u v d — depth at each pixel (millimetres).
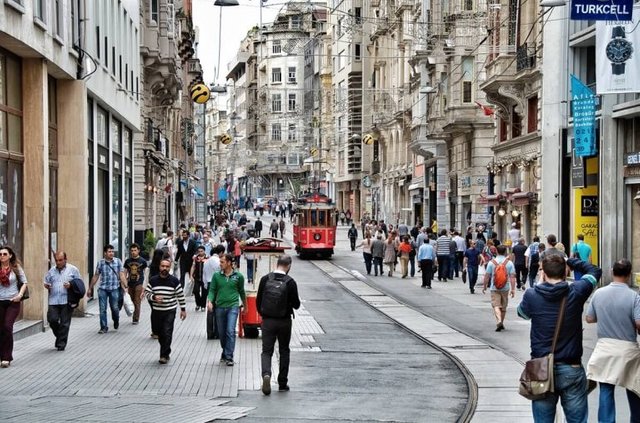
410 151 102438
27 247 29359
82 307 34125
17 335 26969
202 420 15828
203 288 36312
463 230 76938
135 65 54094
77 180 34500
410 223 101438
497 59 58500
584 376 12406
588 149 43656
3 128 27328
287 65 186125
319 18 176125
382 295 44875
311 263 71625
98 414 16172
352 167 135500
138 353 24750
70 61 32875
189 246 43375
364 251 59375
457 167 78938
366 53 129250
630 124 43375
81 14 34469
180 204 94812
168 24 66250
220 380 20609
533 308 12523
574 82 44125
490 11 62781
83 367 22281
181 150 104250
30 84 29297
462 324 32969
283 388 19469
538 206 53906
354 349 26266
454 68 72625
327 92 151750
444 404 18156
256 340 27797
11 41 26250
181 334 29031
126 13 49812
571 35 49719
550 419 12586
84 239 34594
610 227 43750
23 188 29266
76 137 34406
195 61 123812
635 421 14000
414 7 94938
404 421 16359
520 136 57594
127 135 52781
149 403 17516
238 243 49906
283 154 182500
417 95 90062
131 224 53938
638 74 33375
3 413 16219
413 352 25750
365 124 127750
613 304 13594
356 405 17875
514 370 22641
